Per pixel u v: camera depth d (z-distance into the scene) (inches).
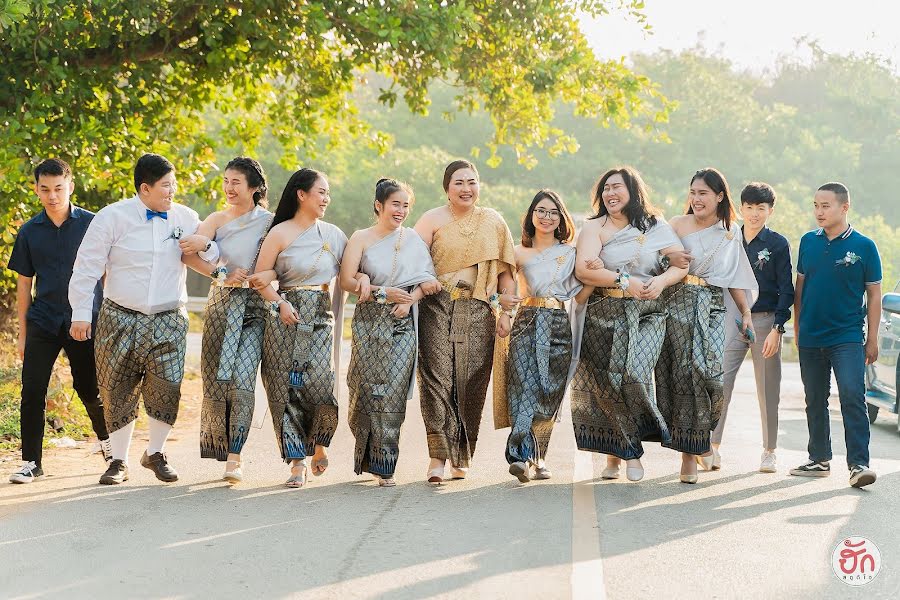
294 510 244.1
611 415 287.7
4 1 355.3
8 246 417.4
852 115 2117.4
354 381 278.7
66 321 280.2
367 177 1520.7
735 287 297.9
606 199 287.7
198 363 642.2
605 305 285.9
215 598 173.6
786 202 1560.0
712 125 1923.0
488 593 177.3
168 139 519.8
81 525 226.2
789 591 183.5
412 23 442.6
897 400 429.1
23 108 404.2
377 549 207.2
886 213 1847.9
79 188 446.6
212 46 444.8
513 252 287.1
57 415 367.9
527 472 273.7
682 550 210.8
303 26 460.4
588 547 211.3
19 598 173.9
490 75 559.5
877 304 296.4
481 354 285.9
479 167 1847.9
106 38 428.8
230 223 277.0
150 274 267.3
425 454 338.6
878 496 273.4
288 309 271.3
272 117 566.3
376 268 278.8
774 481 295.7
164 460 276.2
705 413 288.4
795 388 652.7
